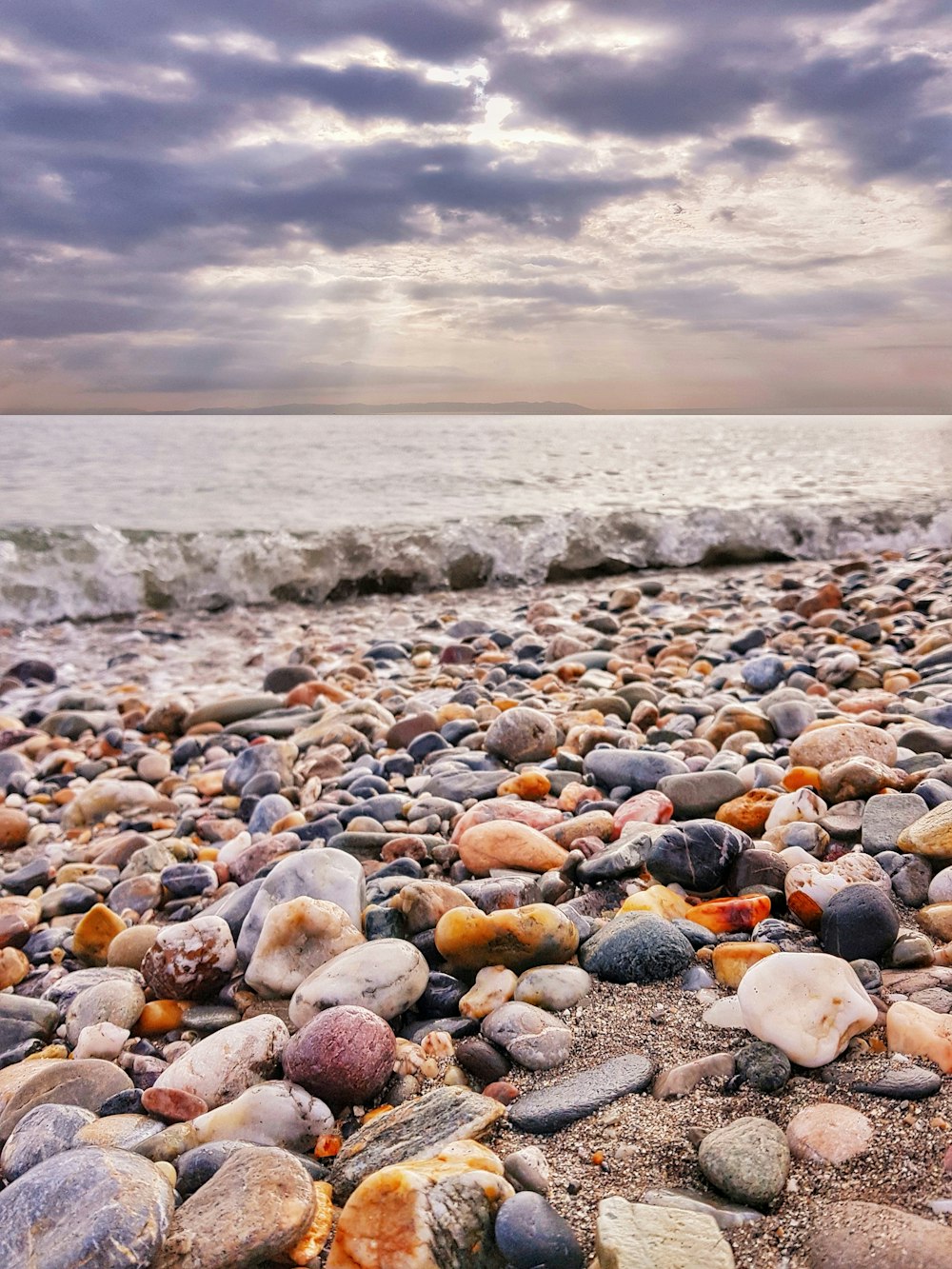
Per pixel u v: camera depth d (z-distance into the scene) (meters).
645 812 2.84
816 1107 1.51
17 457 21.11
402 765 3.88
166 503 12.24
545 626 7.02
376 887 2.54
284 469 18.16
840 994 1.66
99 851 3.38
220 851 3.22
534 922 2.06
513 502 12.84
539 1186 1.41
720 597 8.56
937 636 5.55
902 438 40.59
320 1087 1.74
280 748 3.99
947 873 2.20
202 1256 1.28
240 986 2.24
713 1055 1.70
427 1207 1.30
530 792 3.25
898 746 3.21
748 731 3.64
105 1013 2.14
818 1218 1.29
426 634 7.35
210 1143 1.58
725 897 2.39
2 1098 1.82
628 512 10.84
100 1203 1.32
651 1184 1.42
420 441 31.69
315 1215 1.42
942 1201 1.28
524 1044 1.80
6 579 8.19
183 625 7.94
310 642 6.95
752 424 77.38
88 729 5.00
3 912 2.78
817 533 11.38
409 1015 2.03
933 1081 1.53
